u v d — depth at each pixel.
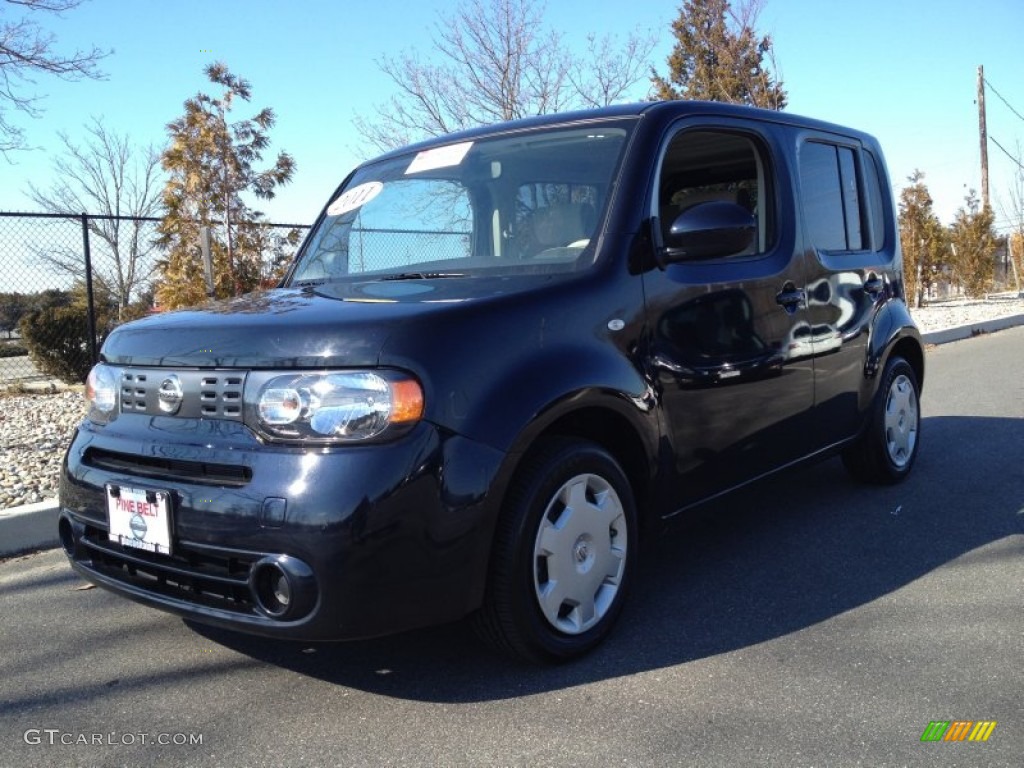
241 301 3.27
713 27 19.03
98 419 3.10
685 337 3.35
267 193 10.77
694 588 3.69
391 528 2.45
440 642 3.22
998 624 3.21
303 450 2.51
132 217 10.19
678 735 2.51
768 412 3.81
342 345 2.56
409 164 4.15
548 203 3.44
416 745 2.52
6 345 13.76
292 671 3.04
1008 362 11.29
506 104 13.59
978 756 2.35
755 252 3.92
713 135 3.81
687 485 3.40
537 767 2.37
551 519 2.89
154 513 2.68
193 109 10.37
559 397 2.78
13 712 2.81
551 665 2.96
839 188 4.64
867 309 4.67
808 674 2.86
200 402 2.72
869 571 3.83
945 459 5.85
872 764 2.33
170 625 3.52
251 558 2.49
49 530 4.71
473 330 2.70
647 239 3.28
